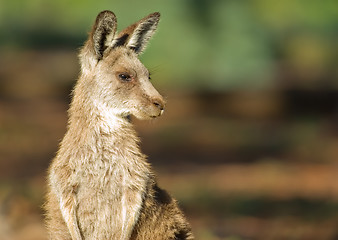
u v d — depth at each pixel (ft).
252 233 56.08
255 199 69.82
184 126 131.23
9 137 112.57
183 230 38.06
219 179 82.89
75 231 34.81
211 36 162.71
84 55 36.65
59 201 35.24
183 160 98.12
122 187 35.22
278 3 166.40
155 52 161.68
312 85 165.27
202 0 161.89
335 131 118.62
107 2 166.40
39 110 149.48
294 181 81.35
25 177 81.71
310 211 64.08
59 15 203.62
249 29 164.04
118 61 36.73
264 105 154.30
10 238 53.11
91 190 35.12
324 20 172.65
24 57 203.00
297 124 130.31
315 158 97.30
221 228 56.80
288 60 175.83
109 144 35.45
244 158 99.40
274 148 105.70
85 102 35.86
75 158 35.14
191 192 72.23
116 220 35.27
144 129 128.16
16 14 209.46
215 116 148.77
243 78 163.63
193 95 163.12
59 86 180.55
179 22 160.76
